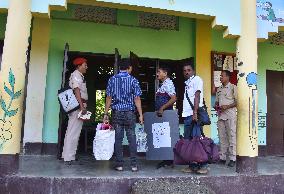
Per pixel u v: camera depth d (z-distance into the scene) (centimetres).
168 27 695
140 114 473
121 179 413
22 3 419
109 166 504
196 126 472
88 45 647
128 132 471
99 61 713
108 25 659
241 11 501
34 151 601
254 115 488
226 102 577
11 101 406
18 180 391
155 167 513
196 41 693
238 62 504
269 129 747
